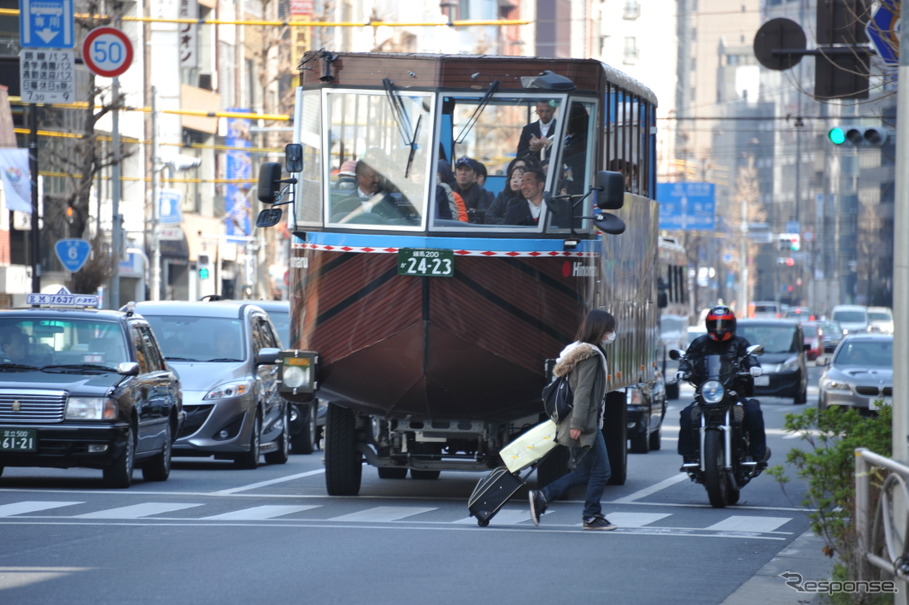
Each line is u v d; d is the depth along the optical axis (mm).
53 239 146125
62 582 30016
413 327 44938
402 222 45625
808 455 29500
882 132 78938
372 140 46281
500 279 45188
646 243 59688
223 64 196250
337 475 49594
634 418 70875
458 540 37812
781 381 126000
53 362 52656
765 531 41719
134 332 54781
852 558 27406
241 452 63594
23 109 130625
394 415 47469
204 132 189250
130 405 51844
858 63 62406
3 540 36656
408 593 29016
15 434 50281
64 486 52719
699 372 48094
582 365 40062
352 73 46531
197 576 30922
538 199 45812
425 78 46219
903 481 23609
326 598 28312
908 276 26047
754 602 28906
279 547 35781
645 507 48188
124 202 165125
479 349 44875
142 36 166500
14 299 142375
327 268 45938
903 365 25984
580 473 40844
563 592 29625
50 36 93125
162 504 46188
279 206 47312
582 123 46594
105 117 155750
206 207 194250
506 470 41094
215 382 63094
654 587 30719
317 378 46219
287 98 191125
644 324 59781
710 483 47094
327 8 196125
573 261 45750
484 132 46094
